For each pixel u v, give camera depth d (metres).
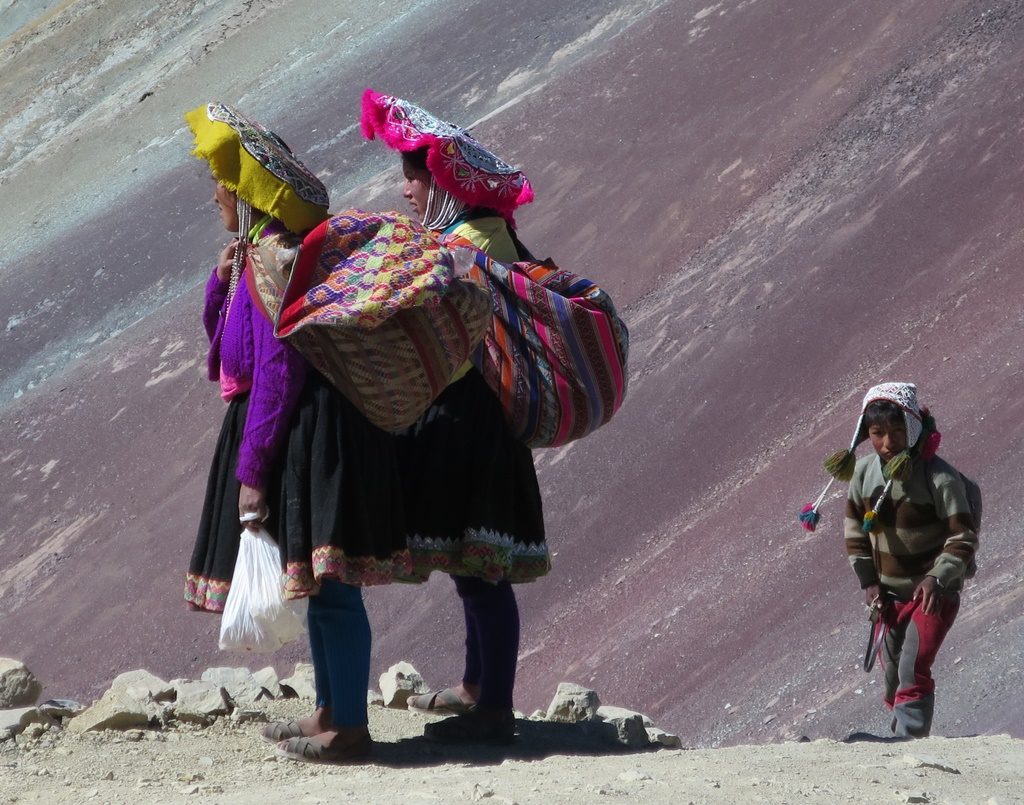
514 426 16.27
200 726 17.12
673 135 88.31
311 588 14.31
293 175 14.80
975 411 46.53
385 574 14.71
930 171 68.88
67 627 68.44
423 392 14.76
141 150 133.12
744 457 55.97
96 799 13.04
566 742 17.22
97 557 74.25
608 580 52.38
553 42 114.94
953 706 29.61
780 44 92.31
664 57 99.81
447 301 14.83
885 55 83.88
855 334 59.84
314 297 14.20
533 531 16.50
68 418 89.56
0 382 99.62
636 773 12.93
